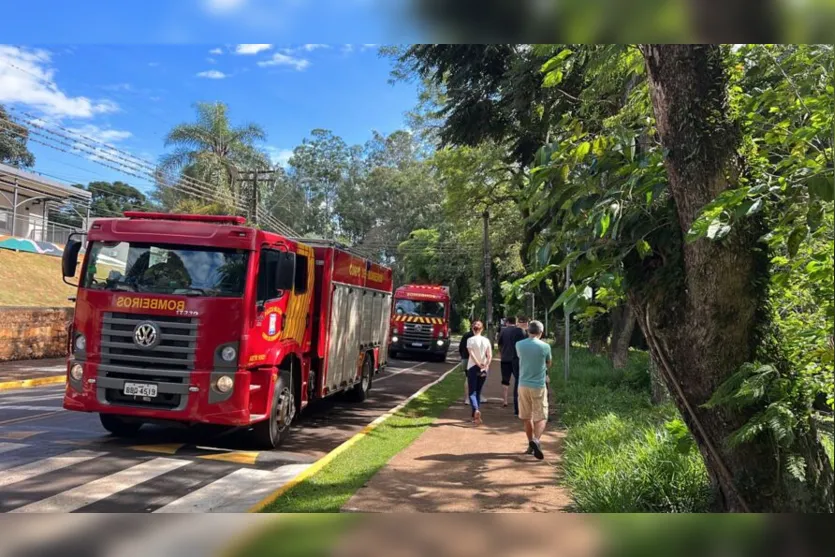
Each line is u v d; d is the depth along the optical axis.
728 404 3.56
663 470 5.23
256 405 7.87
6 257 25.59
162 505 5.64
